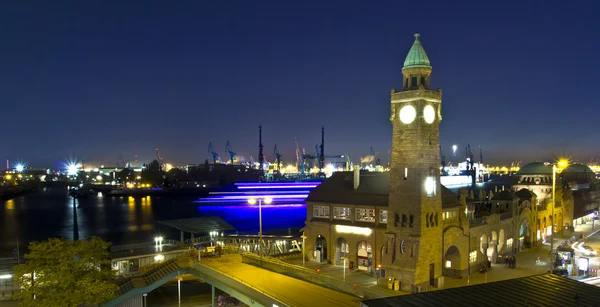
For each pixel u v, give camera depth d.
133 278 68.50
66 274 55.34
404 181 70.06
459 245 76.00
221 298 68.19
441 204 72.12
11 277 71.94
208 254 77.62
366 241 81.12
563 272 76.06
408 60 70.44
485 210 97.06
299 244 99.81
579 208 140.25
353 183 89.50
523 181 141.25
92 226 194.50
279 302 48.41
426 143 69.12
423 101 68.44
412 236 67.88
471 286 38.28
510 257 86.25
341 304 48.09
